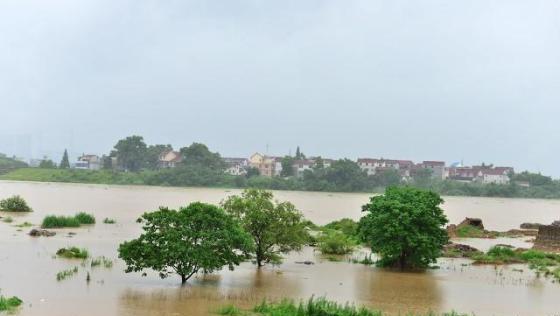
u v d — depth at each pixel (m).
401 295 33.41
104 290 31.39
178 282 34.41
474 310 30.27
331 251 50.22
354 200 164.62
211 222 34.25
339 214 104.69
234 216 40.53
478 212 135.00
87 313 26.48
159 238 33.47
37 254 42.56
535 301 32.97
